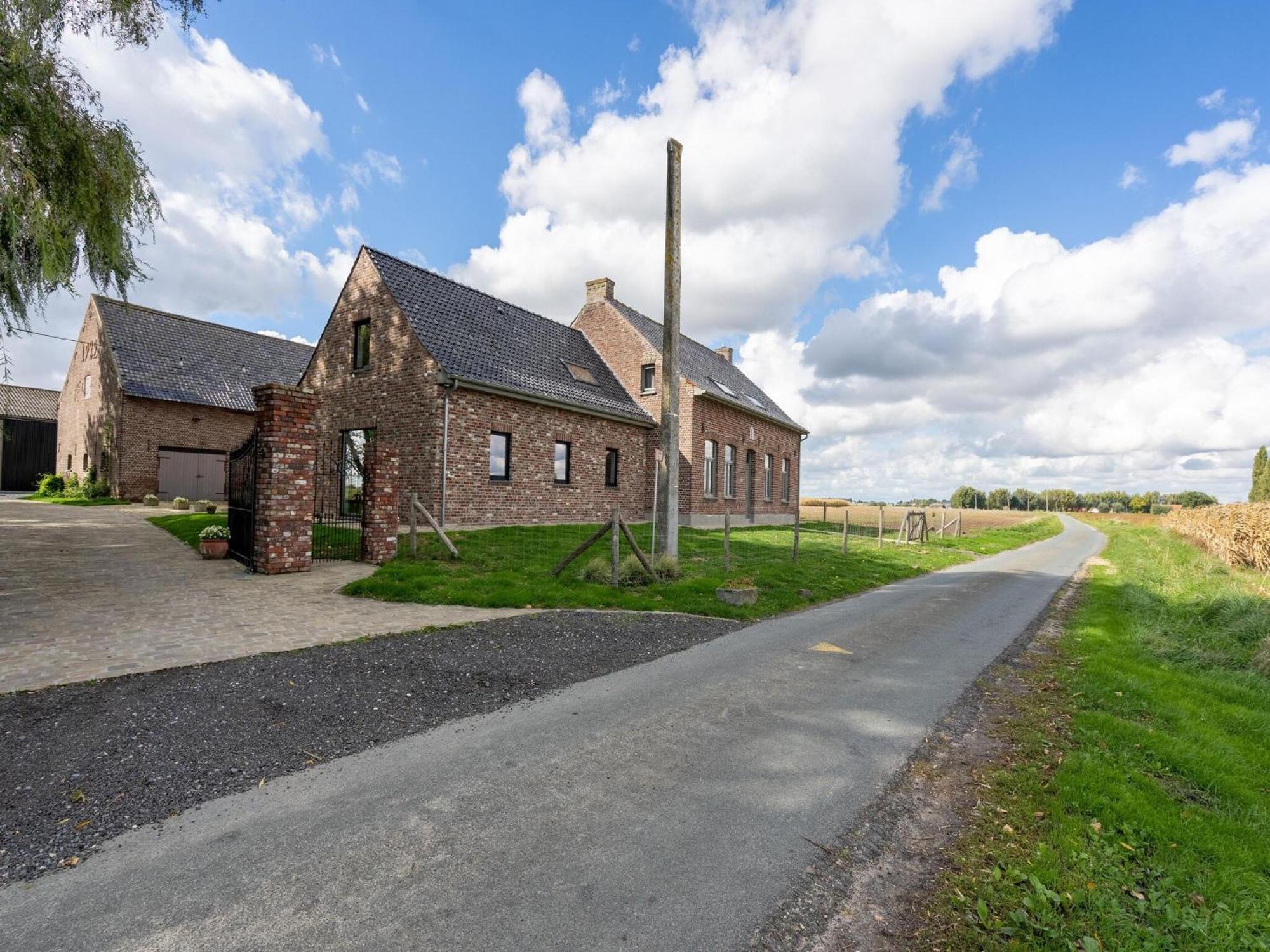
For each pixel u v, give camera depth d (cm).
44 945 199
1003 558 1798
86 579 827
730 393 2362
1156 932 221
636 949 205
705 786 324
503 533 1330
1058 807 308
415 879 238
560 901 228
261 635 571
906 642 668
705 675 519
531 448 1620
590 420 1816
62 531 1321
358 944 203
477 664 517
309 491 931
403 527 1409
